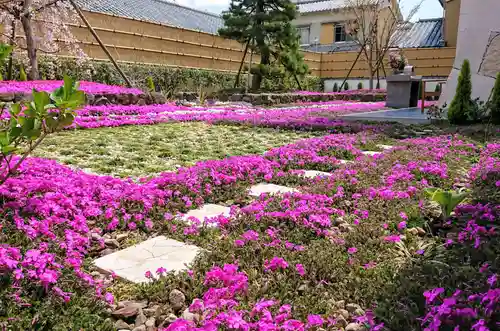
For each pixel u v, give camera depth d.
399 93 12.42
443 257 1.98
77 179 2.84
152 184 2.97
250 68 15.77
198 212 2.75
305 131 6.97
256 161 3.93
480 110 7.26
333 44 25.20
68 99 2.17
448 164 3.96
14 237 1.99
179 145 5.18
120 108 8.51
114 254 2.09
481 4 7.88
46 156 4.13
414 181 3.34
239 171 3.59
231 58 17.78
